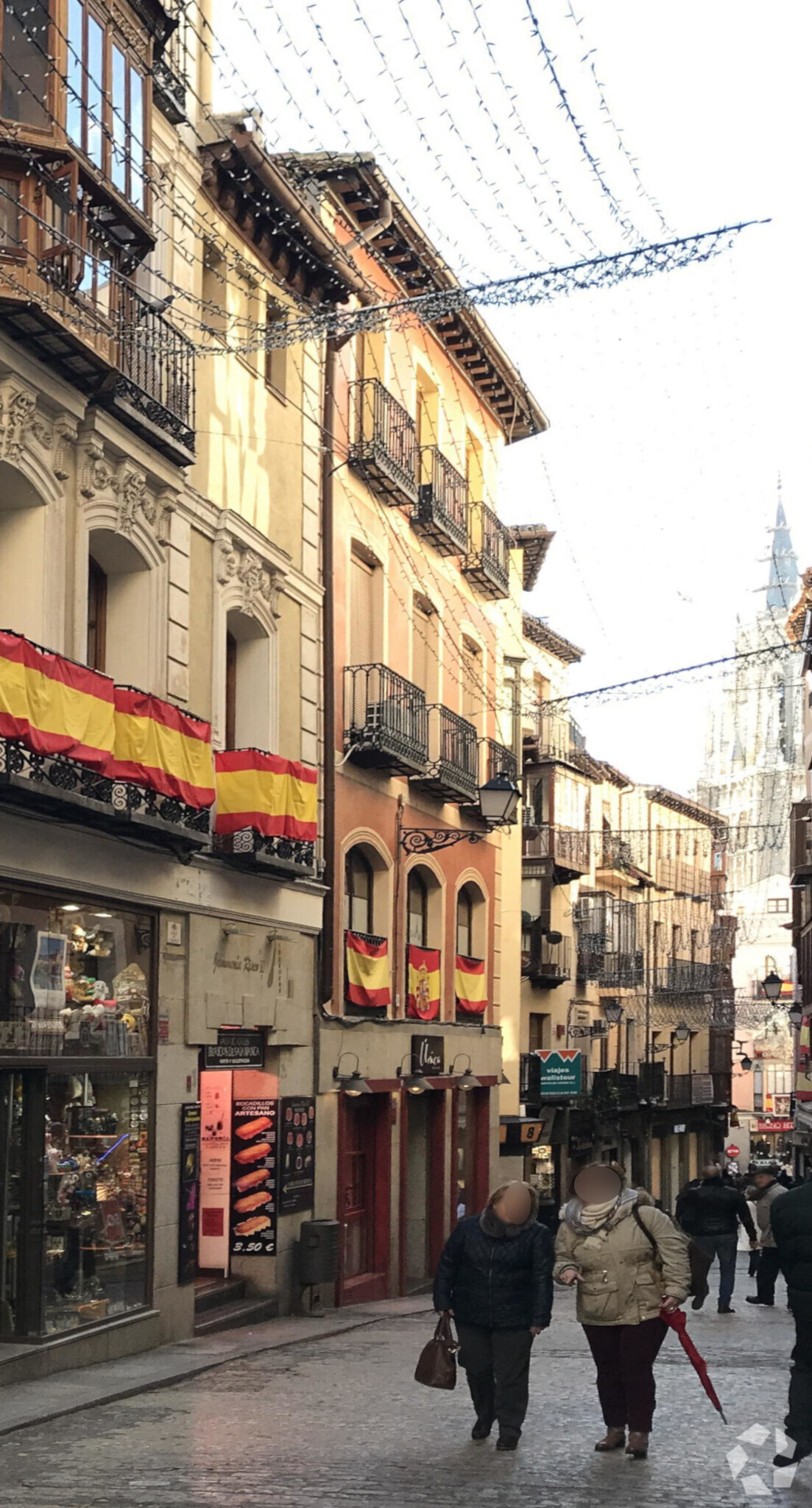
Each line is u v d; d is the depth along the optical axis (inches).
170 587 674.8
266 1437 400.5
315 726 858.8
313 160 886.4
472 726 1119.0
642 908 2409.0
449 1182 1084.5
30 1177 542.3
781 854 4793.3
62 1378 522.3
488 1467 354.9
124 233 571.8
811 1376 351.3
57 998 568.1
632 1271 372.8
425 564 1082.7
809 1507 315.3
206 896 695.7
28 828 540.7
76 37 528.7
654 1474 347.3
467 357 1165.7
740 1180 1931.6
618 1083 2055.9
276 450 813.2
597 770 2124.8
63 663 522.6
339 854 895.1
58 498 580.4
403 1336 704.4
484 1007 1169.4
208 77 744.3
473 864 1176.8
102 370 566.3
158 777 596.4
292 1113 786.8
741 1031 4114.2
